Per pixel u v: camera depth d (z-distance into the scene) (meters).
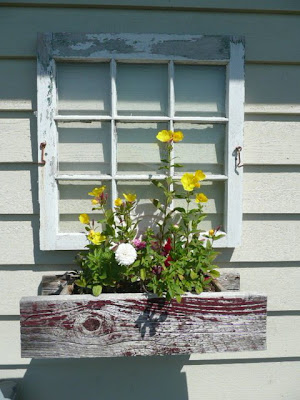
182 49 1.37
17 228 1.40
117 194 1.43
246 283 1.46
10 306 1.41
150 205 1.44
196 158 1.44
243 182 1.44
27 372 1.43
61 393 1.45
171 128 1.41
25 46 1.37
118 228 1.33
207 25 1.40
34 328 1.12
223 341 1.16
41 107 1.35
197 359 1.47
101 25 1.38
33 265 1.41
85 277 1.29
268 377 1.49
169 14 1.39
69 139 1.41
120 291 1.31
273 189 1.45
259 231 1.46
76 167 1.41
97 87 1.40
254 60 1.42
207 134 1.44
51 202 1.37
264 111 1.43
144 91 1.42
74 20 1.37
